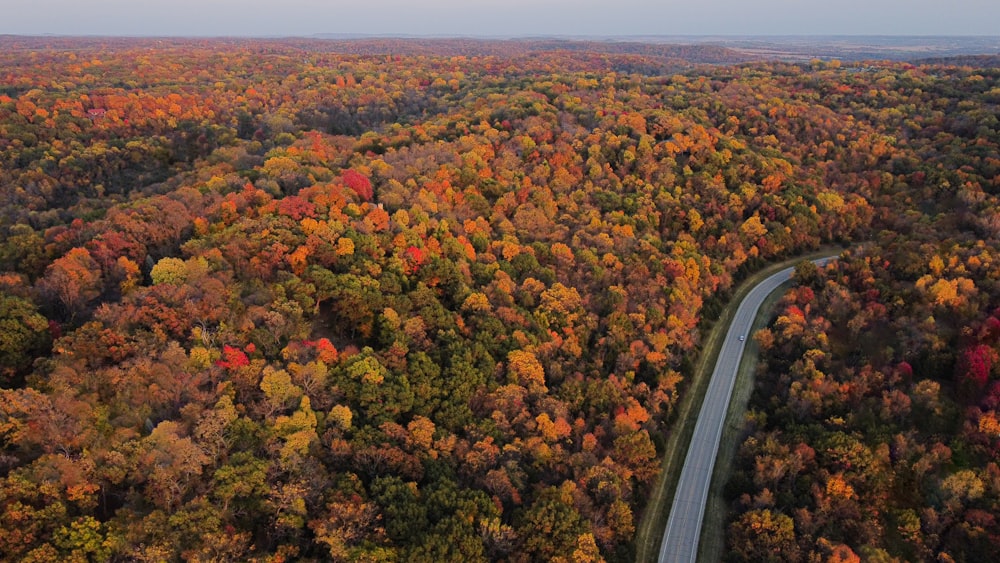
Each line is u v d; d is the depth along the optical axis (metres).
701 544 86.69
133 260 105.12
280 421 73.00
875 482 85.69
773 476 88.44
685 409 112.00
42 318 85.56
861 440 91.81
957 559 76.94
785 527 79.69
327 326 99.38
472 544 68.62
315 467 71.69
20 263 108.75
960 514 80.88
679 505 92.62
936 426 93.94
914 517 80.88
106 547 56.00
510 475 80.56
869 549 75.88
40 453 63.91
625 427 94.75
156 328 81.06
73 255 99.12
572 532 74.19
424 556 65.06
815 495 84.88
